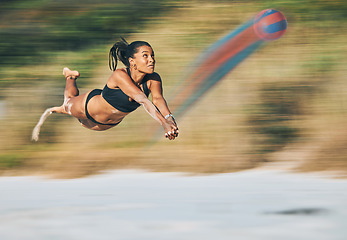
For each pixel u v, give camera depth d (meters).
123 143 12.67
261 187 8.67
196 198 7.53
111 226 5.75
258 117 12.81
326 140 11.77
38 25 16.72
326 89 13.34
